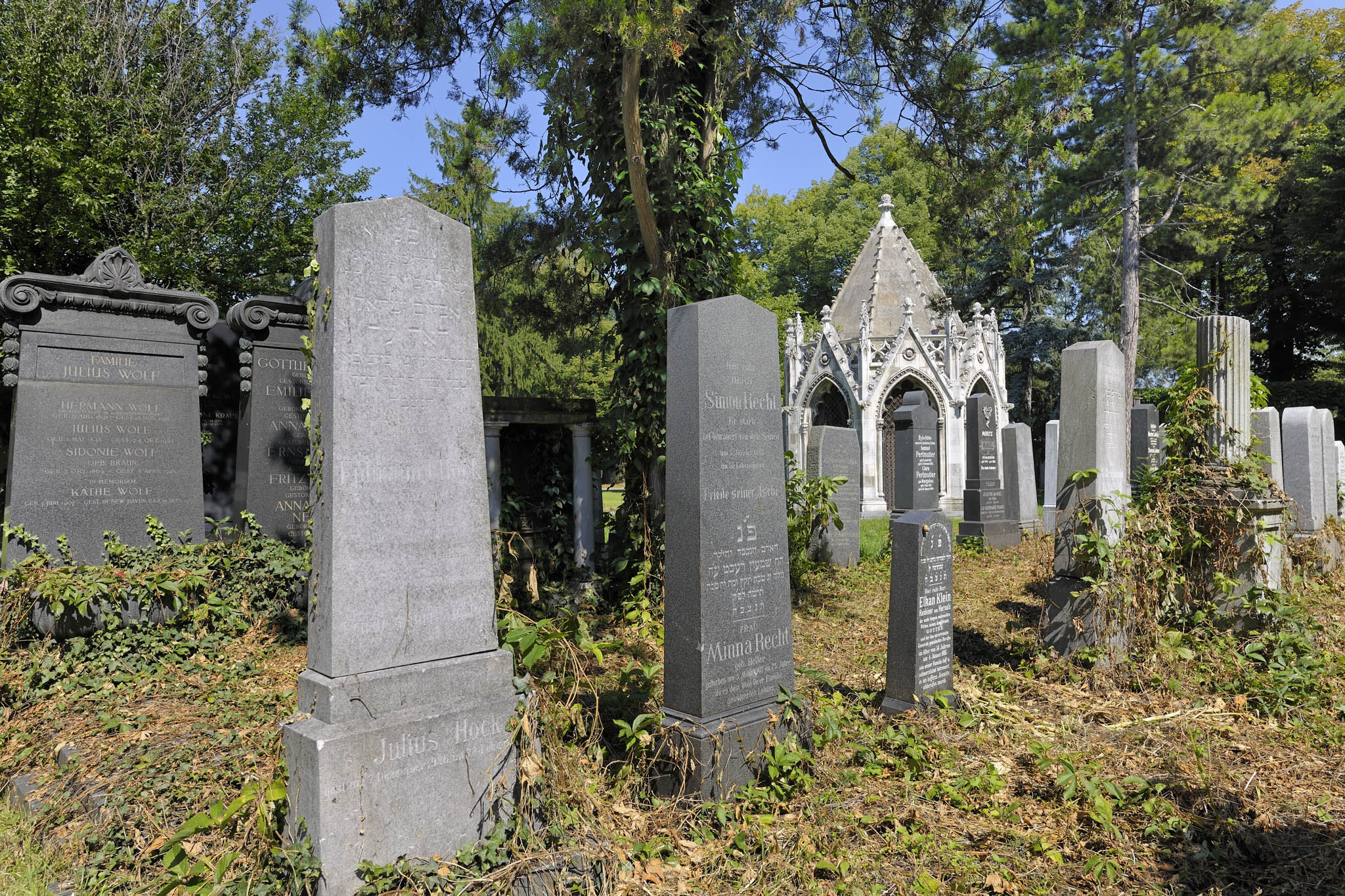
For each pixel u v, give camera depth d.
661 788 4.57
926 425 14.67
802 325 24.31
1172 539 7.44
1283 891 3.64
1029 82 10.09
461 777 3.74
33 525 6.73
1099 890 3.65
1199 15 20.20
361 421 3.68
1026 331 31.92
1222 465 7.72
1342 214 27.98
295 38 10.47
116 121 17.62
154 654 6.49
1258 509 7.36
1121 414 7.33
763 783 4.69
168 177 18.88
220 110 20.05
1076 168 21.41
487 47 10.44
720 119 9.37
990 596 10.30
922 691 5.91
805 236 37.62
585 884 3.58
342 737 3.38
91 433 7.05
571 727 4.99
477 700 3.85
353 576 3.61
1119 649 6.78
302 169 20.78
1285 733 5.41
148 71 18.48
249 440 8.10
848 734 5.38
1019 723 5.65
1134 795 4.53
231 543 7.75
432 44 10.18
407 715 3.60
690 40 7.02
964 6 10.04
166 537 7.33
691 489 4.63
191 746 4.74
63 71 16.58
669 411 4.78
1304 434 11.19
